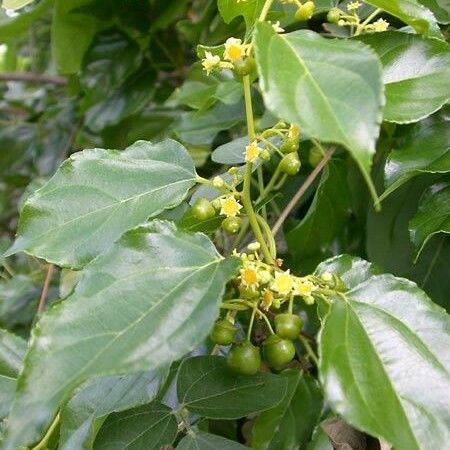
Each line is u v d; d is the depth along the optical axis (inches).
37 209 5.7
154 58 13.6
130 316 4.6
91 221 5.7
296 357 8.5
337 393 4.4
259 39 4.5
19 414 4.1
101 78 13.2
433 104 5.7
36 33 18.1
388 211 8.1
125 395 5.7
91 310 4.6
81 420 5.8
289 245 8.5
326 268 6.0
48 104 18.3
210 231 6.6
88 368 4.1
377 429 4.3
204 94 10.2
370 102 4.1
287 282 5.1
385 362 4.8
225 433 8.4
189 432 6.0
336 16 6.7
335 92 4.2
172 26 13.6
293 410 7.5
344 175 8.4
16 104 19.3
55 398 4.0
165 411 6.1
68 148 15.7
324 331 4.8
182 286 4.8
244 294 5.3
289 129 5.9
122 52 13.2
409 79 5.9
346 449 6.7
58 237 5.6
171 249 5.0
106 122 13.3
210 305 4.5
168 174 5.9
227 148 8.2
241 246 8.1
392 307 5.1
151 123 13.9
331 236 8.6
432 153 6.5
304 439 7.3
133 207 5.7
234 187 6.0
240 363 5.4
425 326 5.0
